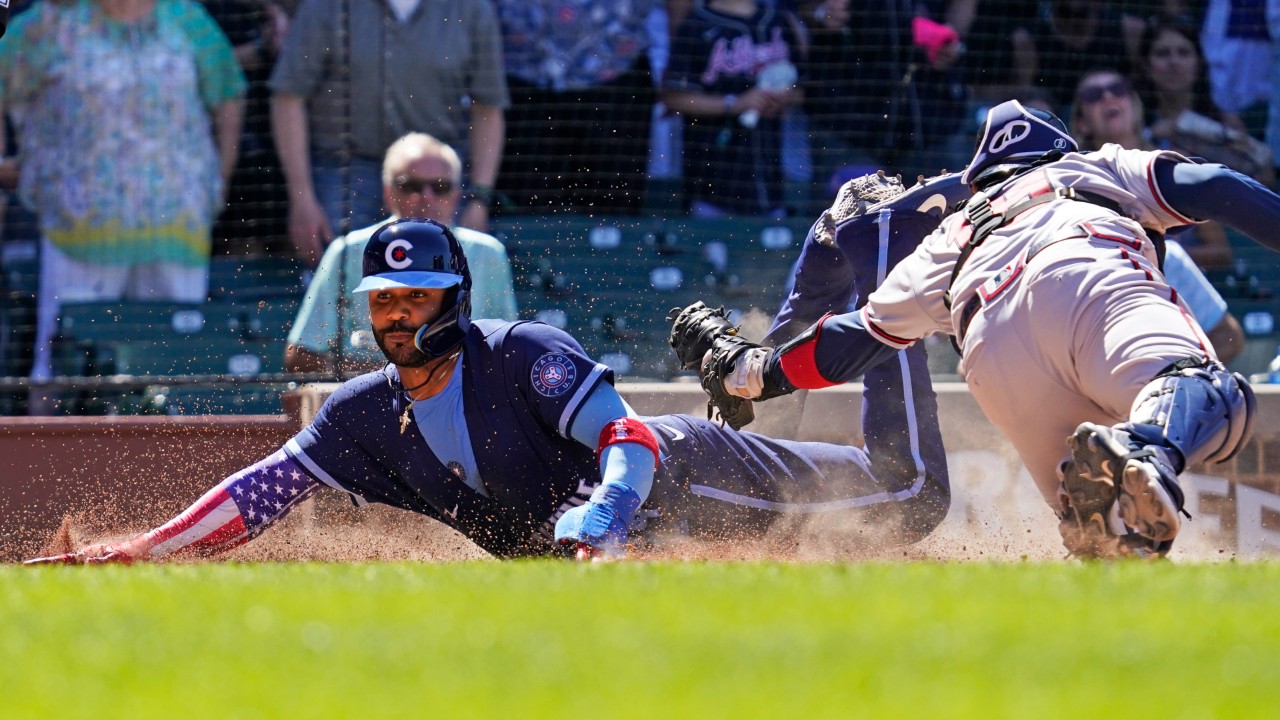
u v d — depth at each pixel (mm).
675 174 29594
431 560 17484
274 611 7566
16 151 27266
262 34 27750
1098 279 11938
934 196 16547
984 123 13844
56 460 20031
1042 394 12250
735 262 29312
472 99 28594
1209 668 5758
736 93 29828
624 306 28203
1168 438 10742
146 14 27406
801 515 16359
